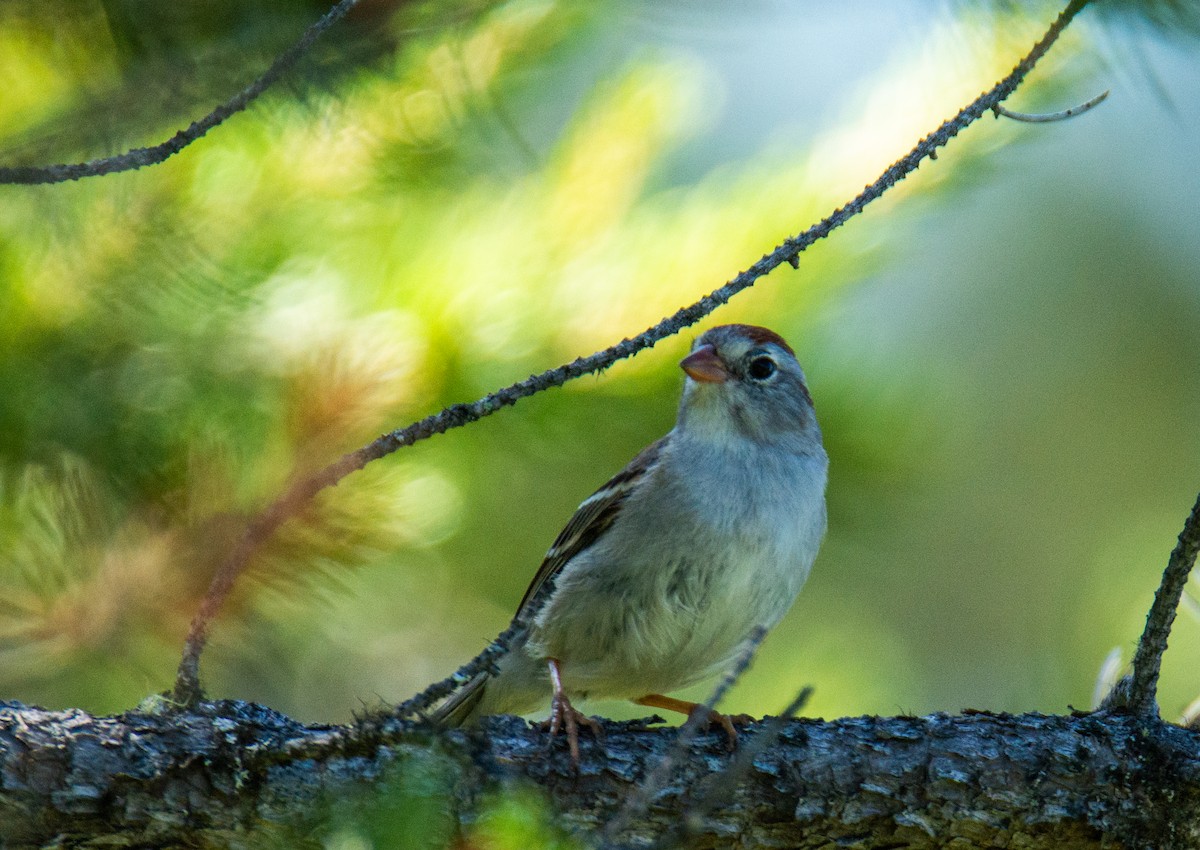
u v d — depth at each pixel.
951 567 13.74
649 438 8.20
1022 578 13.84
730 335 8.70
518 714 8.94
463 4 6.64
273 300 7.17
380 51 6.49
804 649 8.91
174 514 6.43
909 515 8.86
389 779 4.75
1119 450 15.11
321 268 7.32
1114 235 15.69
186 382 7.00
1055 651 8.88
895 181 6.21
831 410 8.41
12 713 6.12
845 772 6.75
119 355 7.06
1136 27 6.62
